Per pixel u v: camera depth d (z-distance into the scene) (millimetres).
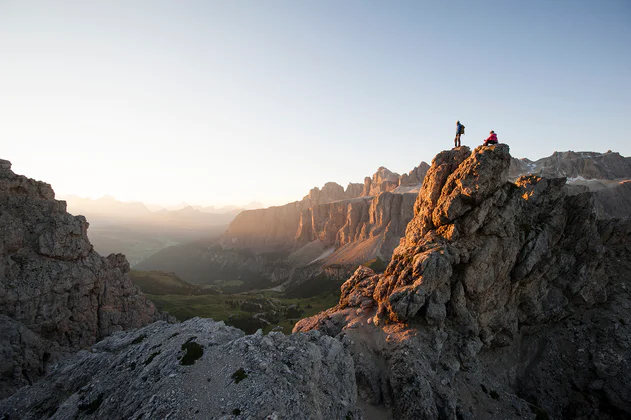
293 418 27875
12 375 55656
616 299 70625
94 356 39469
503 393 55094
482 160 61656
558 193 73938
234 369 31922
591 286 70500
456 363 54781
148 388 30328
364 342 58562
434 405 46438
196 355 33812
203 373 31297
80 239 78625
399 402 47656
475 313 61844
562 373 62375
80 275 75125
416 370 49125
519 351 66250
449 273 59375
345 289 84188
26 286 66062
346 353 47375
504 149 62312
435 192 70000
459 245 62500
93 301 78188
